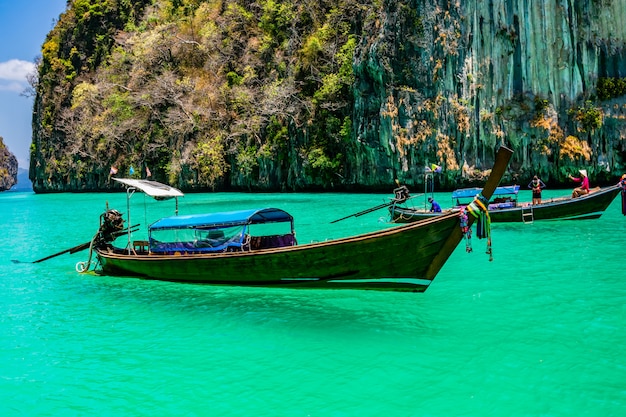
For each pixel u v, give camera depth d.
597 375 7.47
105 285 14.91
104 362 8.80
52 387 7.90
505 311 10.58
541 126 43.28
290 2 57.38
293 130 53.25
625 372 7.54
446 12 43.38
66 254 21.48
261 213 13.76
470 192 24.42
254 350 9.09
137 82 68.81
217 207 39.75
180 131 62.91
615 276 13.15
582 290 11.93
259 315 11.12
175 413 6.96
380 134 44.91
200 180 61.03
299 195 50.00
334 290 12.28
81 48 87.00
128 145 71.12
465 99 44.16
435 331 9.57
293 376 7.93
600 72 43.38
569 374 7.53
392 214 25.67
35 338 10.18
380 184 47.19
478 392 7.13
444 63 43.69
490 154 45.19
